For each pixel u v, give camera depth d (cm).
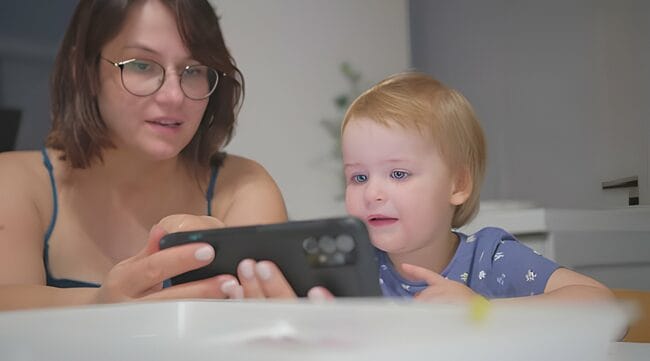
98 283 121
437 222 107
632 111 176
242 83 129
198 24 109
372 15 307
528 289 98
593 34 191
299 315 34
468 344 32
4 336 39
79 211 121
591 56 192
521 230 150
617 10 182
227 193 130
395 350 31
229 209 128
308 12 303
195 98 110
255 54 296
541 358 35
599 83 188
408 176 104
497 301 79
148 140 108
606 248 154
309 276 60
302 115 301
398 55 304
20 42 276
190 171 128
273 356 32
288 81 301
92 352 38
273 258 61
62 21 280
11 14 274
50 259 120
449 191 109
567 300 78
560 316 35
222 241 64
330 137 303
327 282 59
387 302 34
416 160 104
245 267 60
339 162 302
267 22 298
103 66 109
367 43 307
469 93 251
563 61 204
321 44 305
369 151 105
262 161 296
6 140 273
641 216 158
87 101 113
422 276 79
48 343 38
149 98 106
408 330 32
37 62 278
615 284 154
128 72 107
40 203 119
